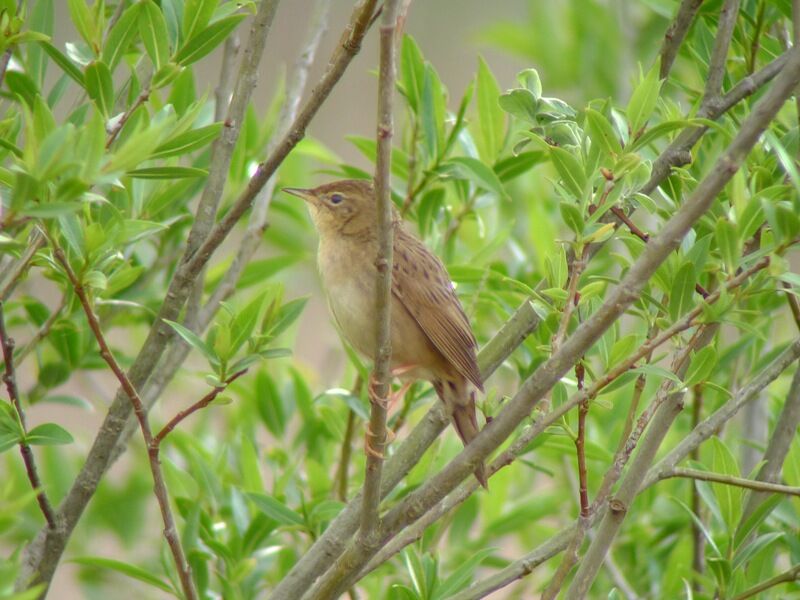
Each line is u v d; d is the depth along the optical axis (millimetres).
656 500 13078
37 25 10531
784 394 13180
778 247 7102
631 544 12328
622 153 7926
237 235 17062
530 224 13539
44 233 7602
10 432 8484
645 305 8805
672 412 8094
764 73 9227
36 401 11570
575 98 16469
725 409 8633
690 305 8094
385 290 7543
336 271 10539
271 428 12781
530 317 9695
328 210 10742
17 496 12297
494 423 7684
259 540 11148
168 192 11148
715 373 11492
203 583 10672
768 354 11938
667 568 11922
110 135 8539
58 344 11508
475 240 14438
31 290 13008
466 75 22219
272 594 9328
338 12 22297
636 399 8453
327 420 12062
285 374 13820
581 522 7934
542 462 13516
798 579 8805
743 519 9516
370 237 10477
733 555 9477
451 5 22641
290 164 14328
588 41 16172
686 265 7949
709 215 9203
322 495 11609
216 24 8812
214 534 11250
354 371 13102
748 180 9062
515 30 17000
